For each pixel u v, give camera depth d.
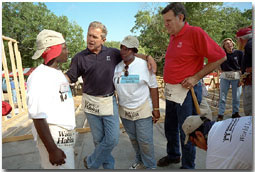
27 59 18.03
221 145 1.19
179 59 2.15
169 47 2.36
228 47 4.14
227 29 17.52
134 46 2.04
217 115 4.86
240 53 4.02
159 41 19.30
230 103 6.22
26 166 2.76
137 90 2.12
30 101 1.44
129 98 2.14
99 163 2.26
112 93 2.18
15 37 16.84
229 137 1.18
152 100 2.29
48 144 1.45
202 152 2.99
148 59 2.18
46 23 14.99
